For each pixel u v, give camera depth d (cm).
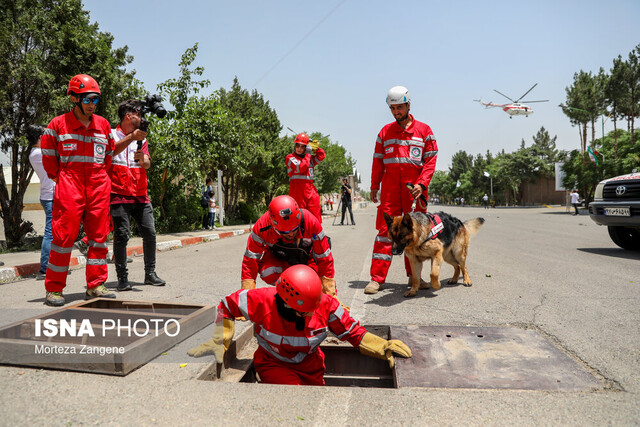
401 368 279
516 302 446
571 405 223
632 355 295
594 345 316
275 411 215
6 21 928
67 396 229
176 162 1295
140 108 486
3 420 203
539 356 296
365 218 2742
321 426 201
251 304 290
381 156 537
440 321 385
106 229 436
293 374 293
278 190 2359
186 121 1375
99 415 209
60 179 405
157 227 1328
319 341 296
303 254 350
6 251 915
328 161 3309
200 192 1605
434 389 245
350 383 341
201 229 1573
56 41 984
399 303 457
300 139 677
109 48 1084
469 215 2830
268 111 2464
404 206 524
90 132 412
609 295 468
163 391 237
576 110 3759
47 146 400
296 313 277
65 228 405
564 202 6444
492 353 304
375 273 518
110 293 441
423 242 472
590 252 834
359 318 398
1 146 985
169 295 466
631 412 216
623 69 3438
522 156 6756
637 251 844
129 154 488
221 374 294
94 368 260
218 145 1563
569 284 529
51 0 1016
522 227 1595
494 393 238
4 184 987
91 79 397
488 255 813
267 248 370
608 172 3394
